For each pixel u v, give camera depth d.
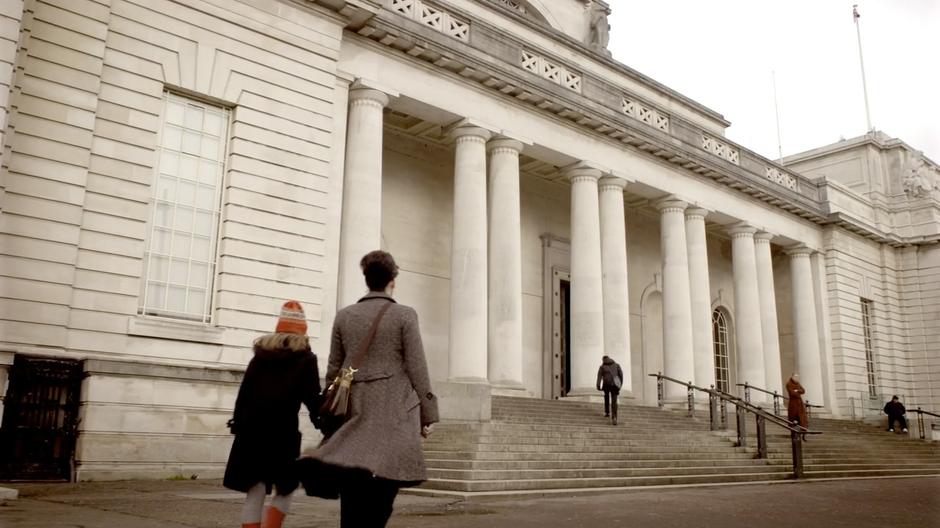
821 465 20.30
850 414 33.19
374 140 19.94
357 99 20.05
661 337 32.75
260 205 16.72
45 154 13.95
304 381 5.39
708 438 19.86
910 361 37.88
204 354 15.41
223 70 16.62
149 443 14.10
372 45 20.31
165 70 15.84
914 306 38.25
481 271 21.66
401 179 25.16
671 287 27.55
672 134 27.98
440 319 25.16
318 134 17.92
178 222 15.87
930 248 38.12
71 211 14.10
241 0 17.14
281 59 17.59
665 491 13.45
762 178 31.31
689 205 28.64
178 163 16.03
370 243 19.30
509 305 22.30
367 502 4.46
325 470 4.30
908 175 39.50
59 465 13.34
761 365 30.11
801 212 33.69
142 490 11.62
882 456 24.41
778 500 12.02
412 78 21.08
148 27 15.74
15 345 13.16
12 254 13.38
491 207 23.03
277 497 5.31
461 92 22.16
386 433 4.45
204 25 16.52
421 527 7.65
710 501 11.48
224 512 8.57
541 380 27.66
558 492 12.31
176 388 14.63
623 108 26.59
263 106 17.12
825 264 35.19
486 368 22.30
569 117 24.64
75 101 14.44
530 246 28.48
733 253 31.48
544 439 16.11
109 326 14.34
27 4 14.13
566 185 30.28
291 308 5.68
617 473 14.85
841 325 34.31
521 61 23.53
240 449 5.27
